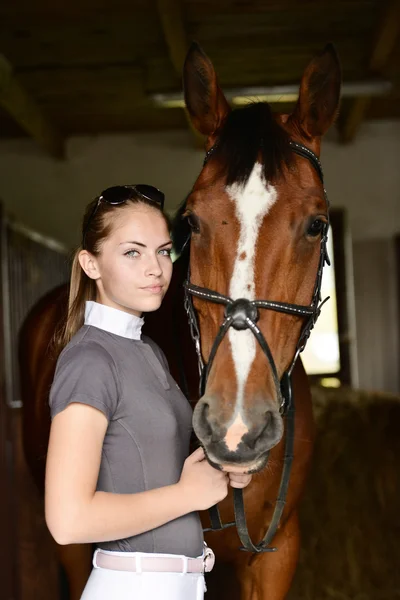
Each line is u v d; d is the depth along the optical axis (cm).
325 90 140
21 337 262
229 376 111
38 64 482
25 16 414
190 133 637
